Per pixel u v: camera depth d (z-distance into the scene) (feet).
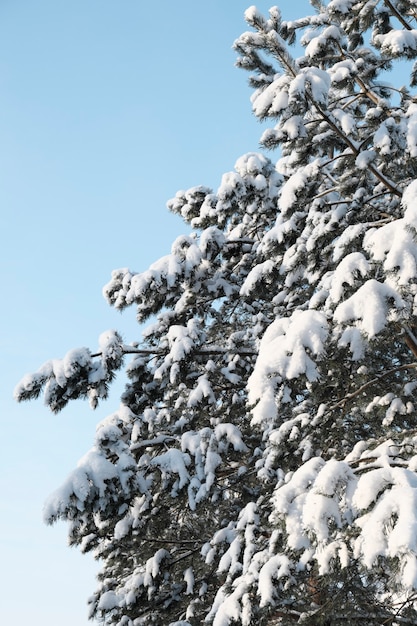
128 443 38.17
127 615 37.96
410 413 27.32
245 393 39.91
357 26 40.19
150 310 40.81
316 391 26.45
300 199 32.35
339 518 17.72
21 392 33.55
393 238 19.85
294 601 24.97
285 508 19.48
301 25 39.93
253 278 35.65
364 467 19.47
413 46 34.63
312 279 32.12
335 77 33.37
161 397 41.16
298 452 30.07
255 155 35.58
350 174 31.53
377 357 27.73
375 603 23.66
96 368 34.47
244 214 40.65
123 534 33.96
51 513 29.53
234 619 22.81
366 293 20.13
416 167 29.40
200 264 38.32
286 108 29.22
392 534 15.12
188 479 33.73
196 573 38.93
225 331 45.70
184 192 43.16
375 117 29.84
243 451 34.37
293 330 22.17
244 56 33.27
